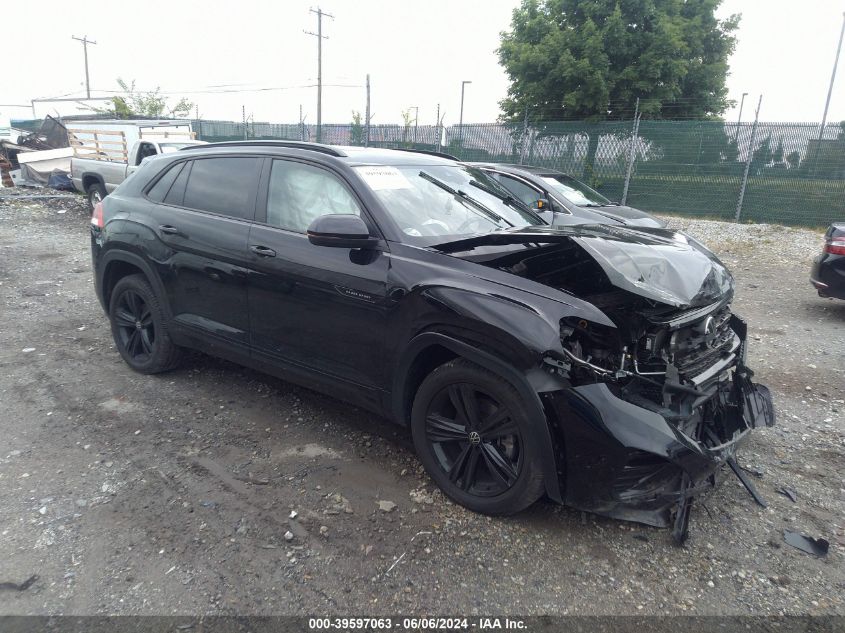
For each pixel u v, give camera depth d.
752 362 5.56
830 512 3.18
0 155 19.36
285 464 3.49
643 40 21.80
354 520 2.99
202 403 4.27
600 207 9.16
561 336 2.63
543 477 2.75
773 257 11.12
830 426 4.20
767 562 2.78
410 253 3.16
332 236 3.11
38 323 5.95
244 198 3.95
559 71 21.53
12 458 3.48
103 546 2.76
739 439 3.07
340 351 3.43
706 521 3.07
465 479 3.09
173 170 4.49
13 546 2.74
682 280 2.95
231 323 3.97
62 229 11.88
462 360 2.98
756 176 14.87
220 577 2.59
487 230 3.69
